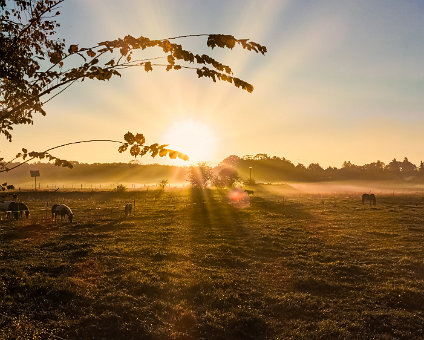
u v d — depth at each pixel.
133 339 10.57
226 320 11.77
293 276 16.23
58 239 23.31
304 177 174.75
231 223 31.73
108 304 12.48
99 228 28.27
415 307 13.17
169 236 25.17
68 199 54.66
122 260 18.23
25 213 33.31
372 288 14.86
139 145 3.62
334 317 12.20
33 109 4.24
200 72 3.84
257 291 14.43
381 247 21.98
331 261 18.83
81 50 3.86
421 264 18.03
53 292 13.29
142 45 3.81
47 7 4.10
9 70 4.06
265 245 22.39
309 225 30.52
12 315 10.73
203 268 17.27
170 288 14.25
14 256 18.42
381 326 11.55
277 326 11.66
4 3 3.99
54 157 3.99
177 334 10.85
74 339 10.32
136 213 38.41
